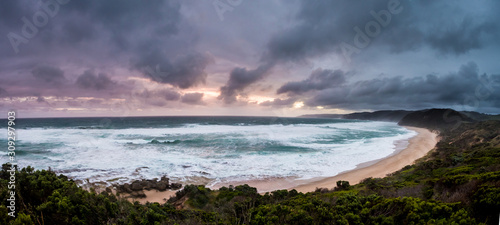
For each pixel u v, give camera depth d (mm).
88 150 25453
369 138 41500
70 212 4285
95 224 4445
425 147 34188
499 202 3715
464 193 4898
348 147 29953
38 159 20781
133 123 76688
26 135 38000
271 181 15719
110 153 23906
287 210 4867
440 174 11773
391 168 19531
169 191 13727
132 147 27750
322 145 31094
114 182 14992
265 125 70188
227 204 8617
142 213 5301
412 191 7480
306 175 17125
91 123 75688
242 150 26469
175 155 23344
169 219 5000
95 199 4895
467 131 39938
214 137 37719
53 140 32500
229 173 17359
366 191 8992
